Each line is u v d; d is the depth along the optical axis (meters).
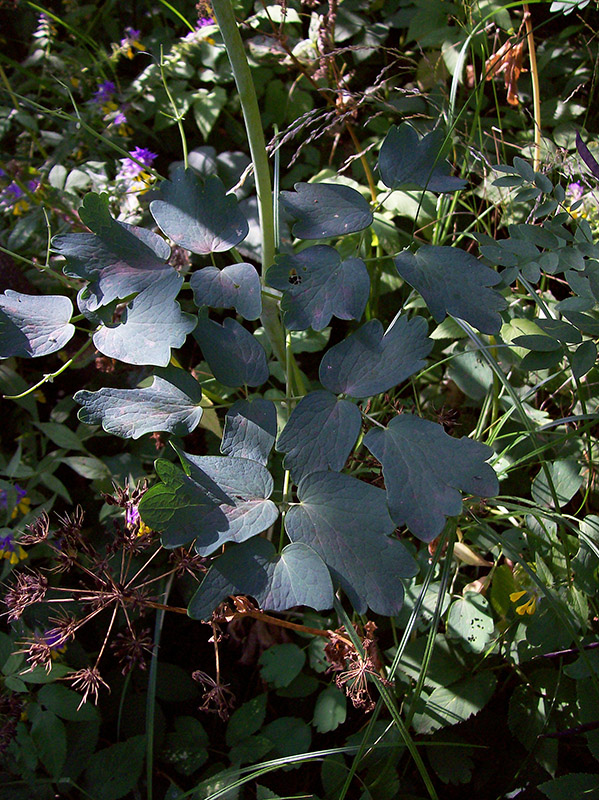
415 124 0.41
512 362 0.33
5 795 0.30
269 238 0.29
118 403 0.24
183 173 0.26
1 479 0.36
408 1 0.44
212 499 0.22
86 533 0.36
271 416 0.23
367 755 0.29
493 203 0.38
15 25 0.52
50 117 0.45
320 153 0.44
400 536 0.32
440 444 0.21
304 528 0.21
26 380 0.39
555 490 0.29
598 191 0.34
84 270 0.24
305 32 0.48
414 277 0.23
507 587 0.28
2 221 0.41
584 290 0.25
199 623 0.35
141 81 0.45
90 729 0.31
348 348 0.23
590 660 0.26
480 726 0.31
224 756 0.33
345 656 0.27
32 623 0.32
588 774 0.26
